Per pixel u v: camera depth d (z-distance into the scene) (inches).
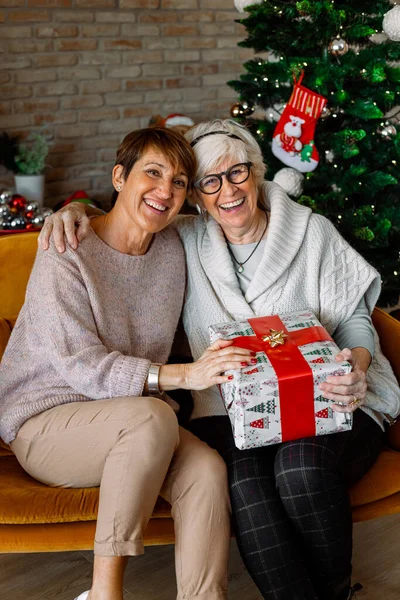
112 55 188.7
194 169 69.7
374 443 69.1
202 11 199.8
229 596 73.8
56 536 61.7
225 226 72.4
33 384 67.2
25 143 181.3
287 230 73.0
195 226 76.1
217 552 60.2
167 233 74.4
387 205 117.3
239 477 62.9
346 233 110.7
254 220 73.7
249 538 61.0
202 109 208.8
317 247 73.4
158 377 64.0
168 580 76.1
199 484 61.4
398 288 116.5
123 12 187.3
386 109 113.5
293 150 109.2
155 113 200.5
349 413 62.7
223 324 67.6
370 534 83.7
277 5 108.3
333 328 73.4
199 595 59.2
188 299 74.3
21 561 79.3
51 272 65.7
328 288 73.1
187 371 63.4
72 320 64.7
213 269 72.9
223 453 66.7
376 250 117.3
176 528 61.6
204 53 203.9
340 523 61.4
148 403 61.0
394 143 111.9
